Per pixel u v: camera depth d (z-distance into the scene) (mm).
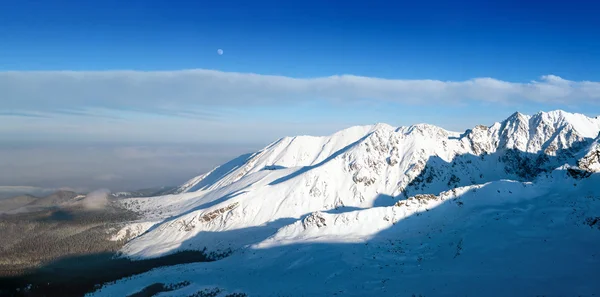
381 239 140375
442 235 130375
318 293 102188
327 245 141875
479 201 147625
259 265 139875
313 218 170375
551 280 87500
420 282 98500
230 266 147500
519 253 105500
